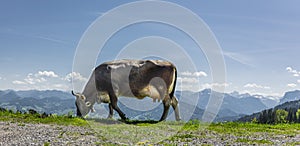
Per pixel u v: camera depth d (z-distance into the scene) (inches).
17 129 511.2
